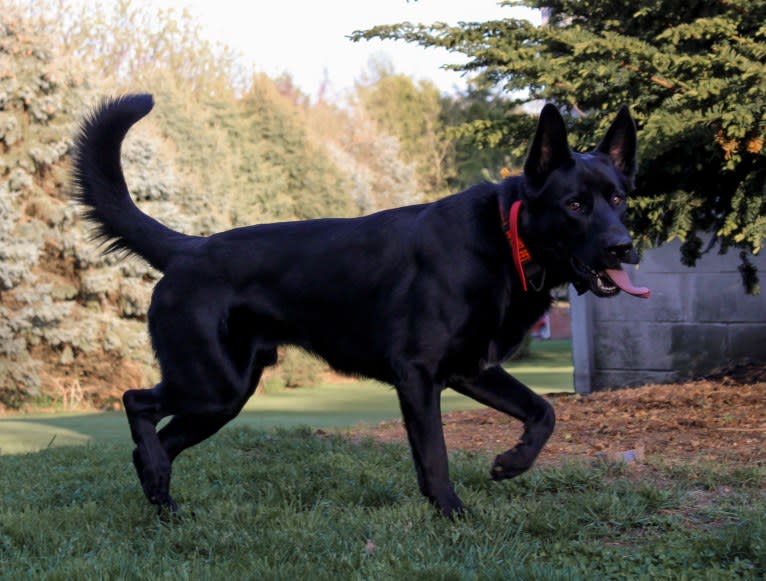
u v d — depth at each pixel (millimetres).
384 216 4039
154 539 3711
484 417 7316
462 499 4074
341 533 3623
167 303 4168
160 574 3186
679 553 3236
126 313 16719
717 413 6445
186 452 6074
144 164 16750
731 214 6277
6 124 15617
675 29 5758
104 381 16656
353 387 19594
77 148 4461
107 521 4031
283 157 22844
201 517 3963
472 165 41938
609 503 3816
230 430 7121
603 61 5887
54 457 6602
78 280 16453
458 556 3289
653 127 5453
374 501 4281
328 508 4082
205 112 21656
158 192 16906
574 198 3600
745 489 4219
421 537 3490
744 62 5312
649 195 6824
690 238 7293
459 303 3711
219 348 4098
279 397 16938
